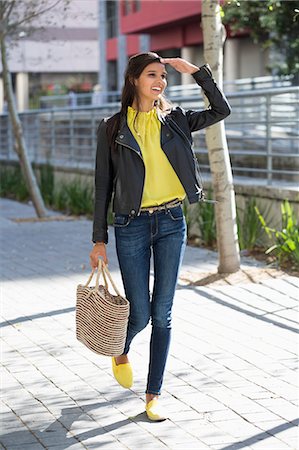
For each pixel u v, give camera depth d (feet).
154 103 19.92
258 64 116.57
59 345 26.37
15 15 60.70
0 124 94.84
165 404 20.71
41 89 227.61
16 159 87.66
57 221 58.95
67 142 80.18
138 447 18.19
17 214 64.23
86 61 204.64
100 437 18.84
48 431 19.29
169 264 19.79
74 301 32.55
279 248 37.40
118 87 147.33
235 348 25.36
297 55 67.36
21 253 44.73
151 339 20.18
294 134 48.03
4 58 59.82
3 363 24.61
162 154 19.53
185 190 19.42
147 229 19.62
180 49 141.69
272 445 18.03
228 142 59.41
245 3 61.77
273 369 23.24
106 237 20.25
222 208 35.70
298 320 28.50
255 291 33.06
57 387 22.34
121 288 34.58
